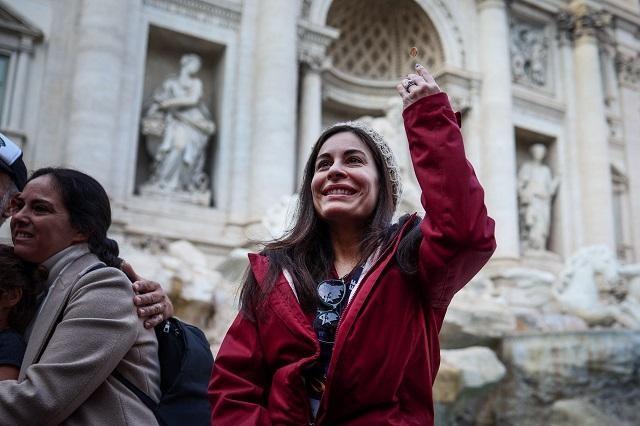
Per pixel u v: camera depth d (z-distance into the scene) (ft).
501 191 79.46
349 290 9.52
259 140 63.41
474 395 44.11
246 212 63.31
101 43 56.65
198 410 11.05
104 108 55.72
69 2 59.88
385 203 10.09
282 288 9.47
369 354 8.46
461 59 84.53
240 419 8.83
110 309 10.28
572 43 95.66
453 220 8.33
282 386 8.71
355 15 84.23
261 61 65.77
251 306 9.75
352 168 10.03
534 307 65.16
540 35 94.53
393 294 8.84
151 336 11.11
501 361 48.65
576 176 90.63
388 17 86.74
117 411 10.12
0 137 12.28
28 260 11.28
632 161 98.37
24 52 57.57
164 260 41.68
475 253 8.47
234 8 67.56
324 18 74.13
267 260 10.02
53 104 57.67
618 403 45.65
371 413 8.48
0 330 10.80
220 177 63.93
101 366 9.91
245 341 9.62
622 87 101.50
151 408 10.62
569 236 88.12
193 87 64.08
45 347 10.28
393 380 8.48
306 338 8.95
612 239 87.35
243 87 66.08
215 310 40.63
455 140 8.62
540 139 92.02
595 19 93.91
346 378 8.45
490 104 82.53
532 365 47.11
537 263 83.92
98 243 11.60
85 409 10.00
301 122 70.54
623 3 103.45
